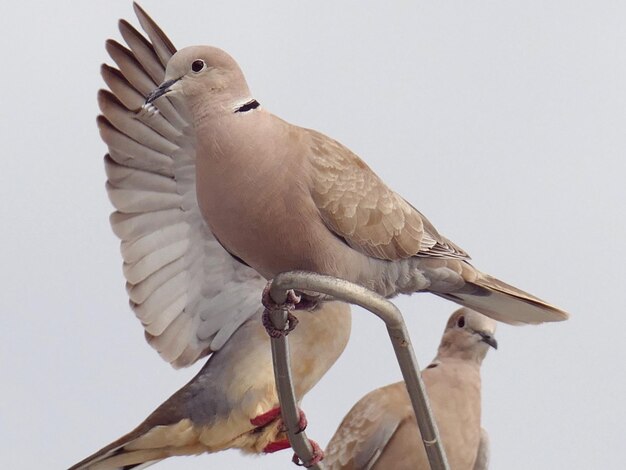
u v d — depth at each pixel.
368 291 8.45
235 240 9.73
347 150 10.23
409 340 8.61
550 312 11.25
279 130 9.66
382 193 10.31
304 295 9.85
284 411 9.38
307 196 9.64
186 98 9.73
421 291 11.17
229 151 9.42
